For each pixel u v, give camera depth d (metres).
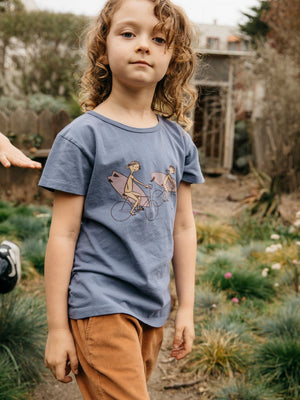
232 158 11.74
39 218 4.90
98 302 1.29
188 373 2.49
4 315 2.49
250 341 2.76
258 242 4.93
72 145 1.34
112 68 1.42
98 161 1.34
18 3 11.28
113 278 1.34
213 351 2.58
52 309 1.33
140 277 1.36
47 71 10.26
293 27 7.98
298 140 8.31
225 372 2.47
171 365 2.56
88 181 1.37
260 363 2.50
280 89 8.34
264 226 5.38
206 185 9.84
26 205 6.16
